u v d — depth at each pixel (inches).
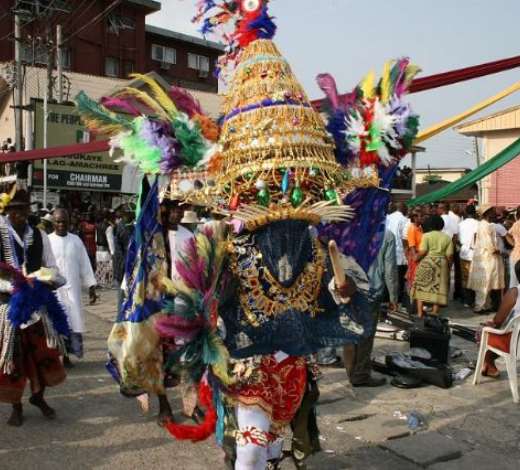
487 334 220.5
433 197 333.4
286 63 119.1
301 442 118.5
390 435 169.8
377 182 125.0
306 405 117.6
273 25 121.2
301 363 110.1
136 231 129.6
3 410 190.5
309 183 113.2
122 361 135.9
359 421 182.2
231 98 118.5
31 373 176.6
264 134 109.9
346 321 117.7
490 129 820.0
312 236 115.4
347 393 211.9
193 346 103.3
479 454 158.6
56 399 202.1
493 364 234.2
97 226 575.2
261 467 103.2
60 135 728.3
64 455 154.3
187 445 162.1
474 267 405.7
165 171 116.6
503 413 192.4
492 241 399.5
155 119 117.6
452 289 515.5
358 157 125.6
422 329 238.1
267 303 106.6
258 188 107.8
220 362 101.1
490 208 414.9
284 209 105.5
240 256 107.4
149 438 166.9
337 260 110.2
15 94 837.2
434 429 177.2
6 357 167.9
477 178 262.5
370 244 125.6
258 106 112.3
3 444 161.5
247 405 103.2
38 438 166.2
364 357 216.7
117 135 117.6
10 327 169.0
